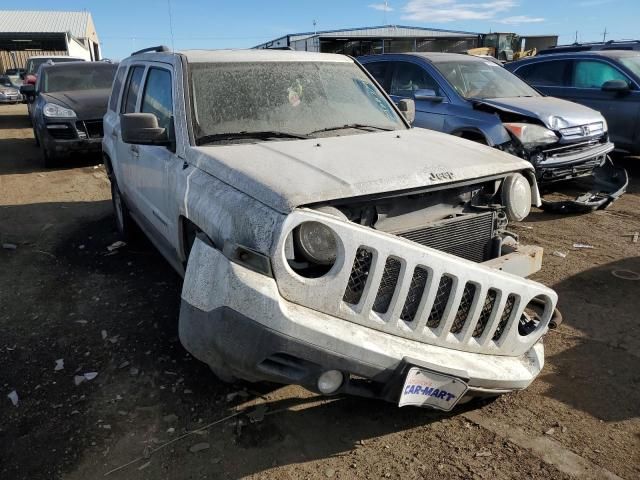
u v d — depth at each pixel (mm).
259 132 3557
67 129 9633
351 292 2459
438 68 7742
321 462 2654
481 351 2732
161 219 3855
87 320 4117
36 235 6262
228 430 2877
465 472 2576
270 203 2443
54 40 41906
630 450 2693
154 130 3553
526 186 3352
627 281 4660
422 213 2965
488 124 6785
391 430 2875
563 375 3338
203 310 2473
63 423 2963
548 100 7469
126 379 3336
